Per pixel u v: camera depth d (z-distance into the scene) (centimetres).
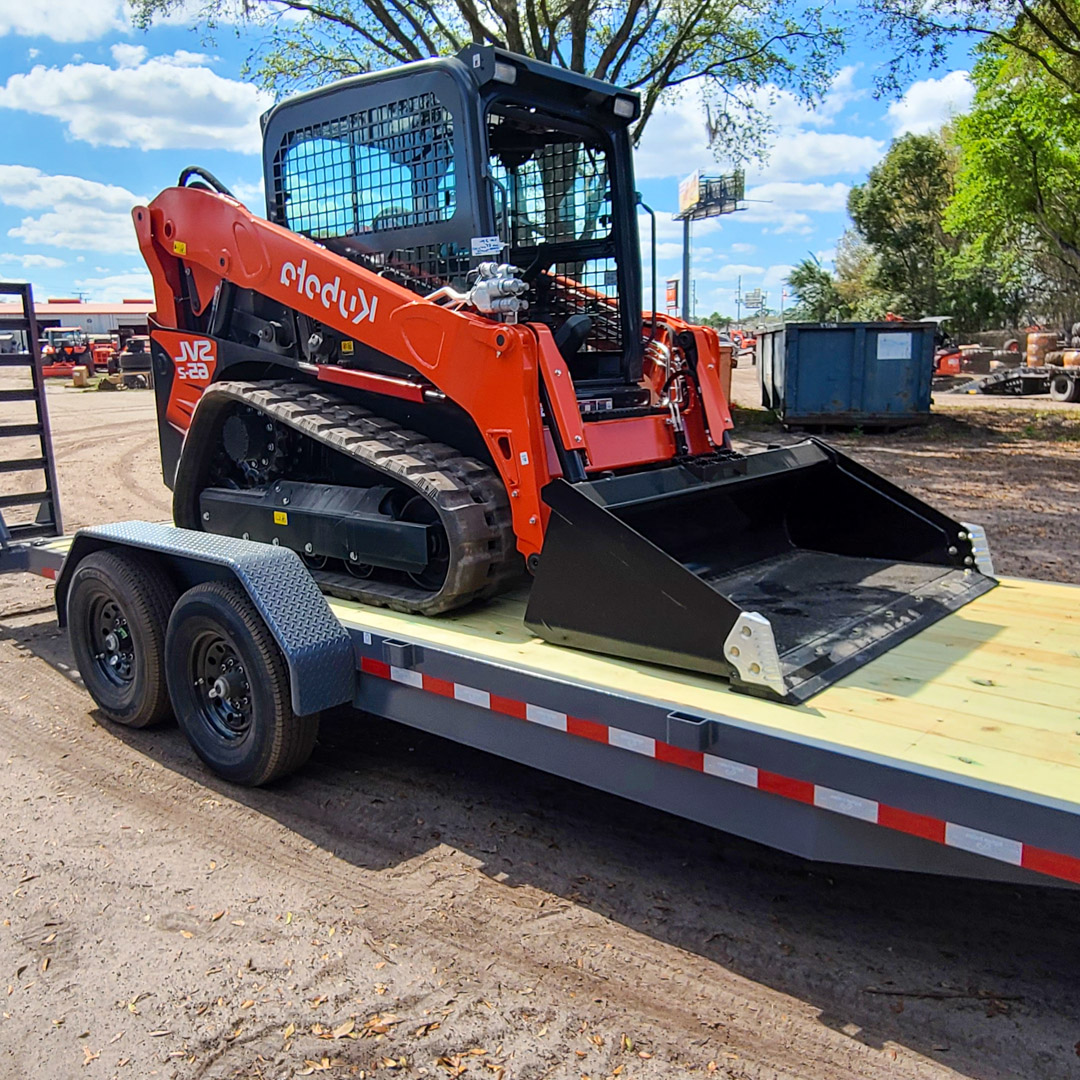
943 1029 246
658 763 277
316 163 459
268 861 330
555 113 424
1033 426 1527
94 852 335
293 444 473
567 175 467
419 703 343
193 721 396
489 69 382
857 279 4994
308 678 344
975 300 4028
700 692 284
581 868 325
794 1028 247
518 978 267
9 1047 242
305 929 290
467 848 338
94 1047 242
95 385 3244
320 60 1588
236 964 274
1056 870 208
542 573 334
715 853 335
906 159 4125
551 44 1552
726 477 384
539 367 360
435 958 276
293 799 376
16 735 439
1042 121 2053
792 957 276
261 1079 231
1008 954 278
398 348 400
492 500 377
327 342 448
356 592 409
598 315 470
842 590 395
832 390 1446
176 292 530
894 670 306
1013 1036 243
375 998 259
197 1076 232
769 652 274
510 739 316
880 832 239
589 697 286
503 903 304
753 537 449
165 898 307
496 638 348
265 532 462
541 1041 243
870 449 1320
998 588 413
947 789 221
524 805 371
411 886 314
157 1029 248
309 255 433
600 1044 241
